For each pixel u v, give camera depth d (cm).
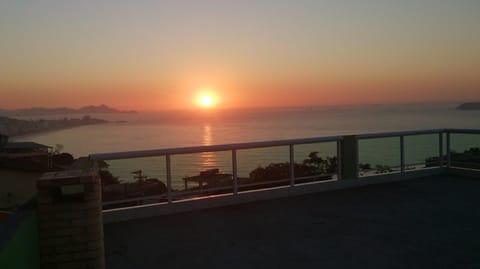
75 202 271
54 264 270
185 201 580
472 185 723
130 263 387
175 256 403
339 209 573
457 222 500
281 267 368
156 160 564
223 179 614
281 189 654
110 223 528
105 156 533
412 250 405
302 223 507
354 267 365
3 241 188
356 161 727
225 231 481
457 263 370
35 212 262
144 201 559
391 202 609
